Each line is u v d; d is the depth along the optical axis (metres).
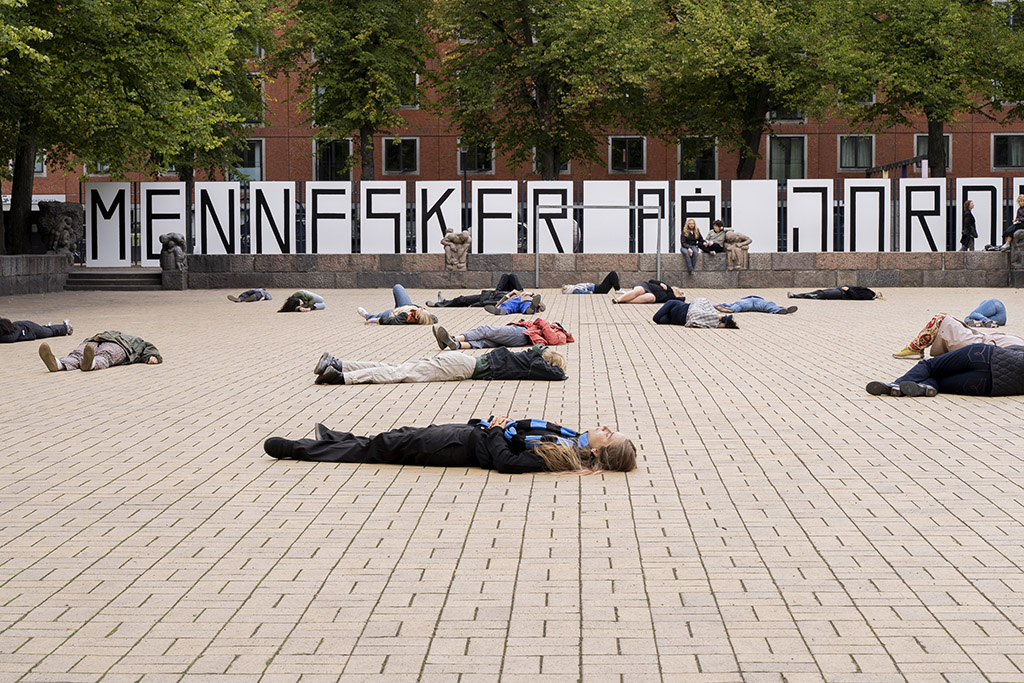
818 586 4.53
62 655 3.83
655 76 44.47
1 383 11.25
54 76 24.62
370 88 45.62
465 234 33.09
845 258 33.03
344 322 19.58
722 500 6.04
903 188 33.41
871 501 6.00
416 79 56.75
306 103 48.19
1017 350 9.95
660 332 16.97
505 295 22.56
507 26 43.56
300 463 7.18
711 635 3.98
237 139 45.56
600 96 42.59
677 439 7.92
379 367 11.22
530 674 3.63
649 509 5.86
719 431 8.23
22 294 29.42
